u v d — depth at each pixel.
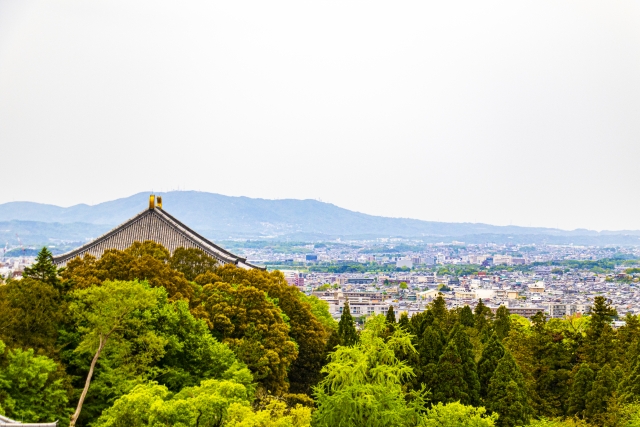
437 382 81.25
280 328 85.19
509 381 81.12
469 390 82.12
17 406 54.94
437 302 125.81
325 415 60.56
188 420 54.06
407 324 101.06
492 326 126.19
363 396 60.19
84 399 63.19
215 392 57.34
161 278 81.38
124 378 63.44
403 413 62.53
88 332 65.69
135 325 66.94
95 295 65.00
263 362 77.94
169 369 69.00
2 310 62.09
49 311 65.25
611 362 95.88
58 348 64.50
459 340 83.69
